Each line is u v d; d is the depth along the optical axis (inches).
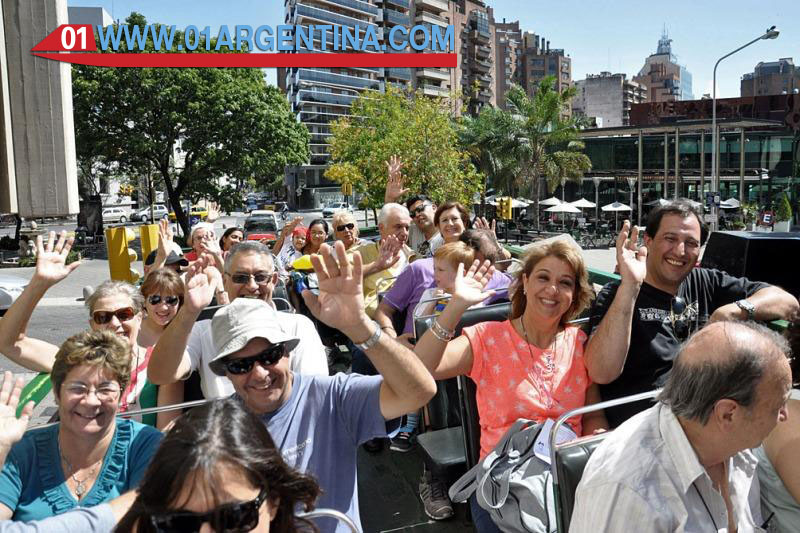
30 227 1264.8
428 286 191.3
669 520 68.8
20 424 81.6
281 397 95.0
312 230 316.5
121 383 94.1
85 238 1263.5
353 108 1357.0
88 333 94.7
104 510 81.1
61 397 90.8
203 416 56.9
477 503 115.3
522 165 1678.2
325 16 4151.1
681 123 1814.7
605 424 123.0
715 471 77.2
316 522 92.4
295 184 4025.6
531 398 115.6
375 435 93.3
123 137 1294.3
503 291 174.9
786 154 2023.9
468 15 4872.0
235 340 90.9
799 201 2032.5
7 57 241.4
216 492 53.2
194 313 117.6
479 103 5000.0
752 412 68.1
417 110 1224.8
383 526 143.4
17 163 246.4
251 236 964.6
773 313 135.7
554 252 117.4
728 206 1763.0
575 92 1684.3
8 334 124.2
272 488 57.9
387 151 1210.6
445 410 156.1
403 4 4495.6
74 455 93.8
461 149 1667.1
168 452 54.1
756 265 184.4
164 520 53.4
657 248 133.9
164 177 1379.2
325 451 94.7
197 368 137.9
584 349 123.0
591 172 2203.5
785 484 80.4
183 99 1315.2
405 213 245.6
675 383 71.4
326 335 265.3
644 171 2129.7
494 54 5290.4
